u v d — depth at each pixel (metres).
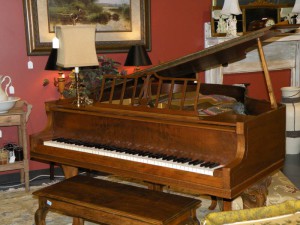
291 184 4.44
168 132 2.89
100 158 2.99
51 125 3.47
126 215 2.50
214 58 3.30
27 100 4.71
